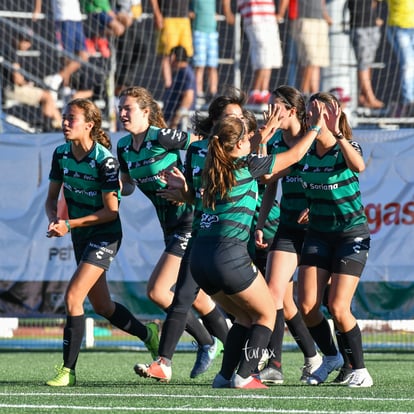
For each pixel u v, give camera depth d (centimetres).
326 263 2258
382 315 3666
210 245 1966
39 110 4581
